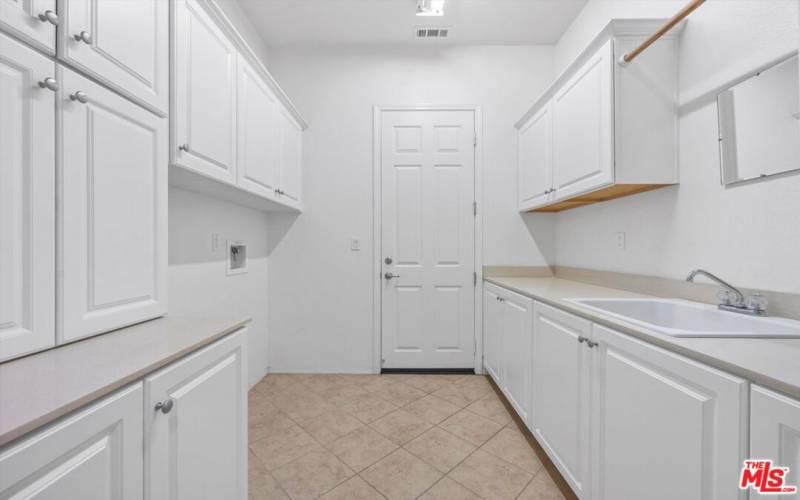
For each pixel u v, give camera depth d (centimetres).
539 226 271
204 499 90
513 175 272
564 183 193
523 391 181
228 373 103
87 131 84
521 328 185
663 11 156
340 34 260
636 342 95
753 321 108
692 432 77
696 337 88
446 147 273
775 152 110
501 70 273
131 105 98
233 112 159
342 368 272
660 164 148
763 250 114
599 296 160
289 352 273
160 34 110
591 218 220
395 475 150
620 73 148
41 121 73
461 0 225
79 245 82
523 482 146
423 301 272
